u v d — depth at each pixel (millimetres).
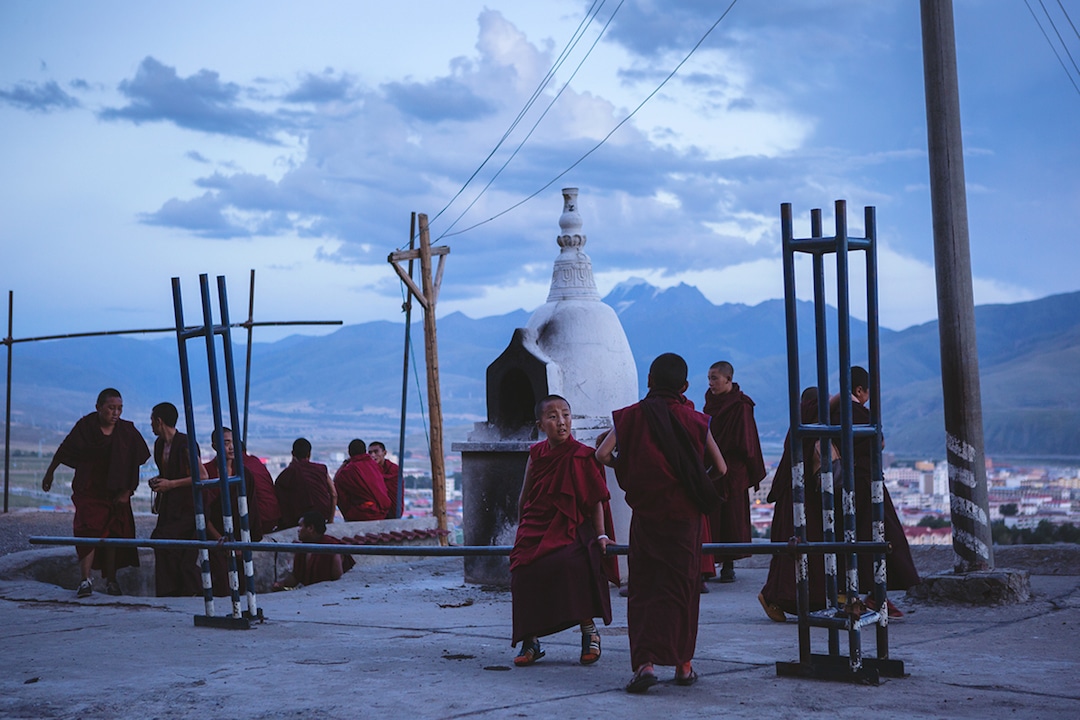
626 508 10750
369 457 15320
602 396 11531
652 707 5070
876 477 5719
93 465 9891
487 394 11312
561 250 12148
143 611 8867
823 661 5680
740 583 10688
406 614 8719
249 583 7980
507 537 10859
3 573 11047
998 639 6871
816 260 5727
